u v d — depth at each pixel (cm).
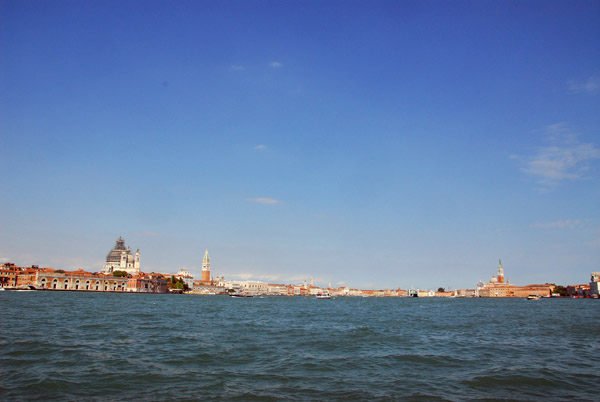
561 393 3022
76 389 2991
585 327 7819
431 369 3806
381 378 3441
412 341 5634
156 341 5234
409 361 4169
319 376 3488
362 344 5284
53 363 3762
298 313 12200
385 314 12156
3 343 4678
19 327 6181
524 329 7431
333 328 7225
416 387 3164
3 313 8694
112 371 3528
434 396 2931
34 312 9300
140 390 3003
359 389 3098
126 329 6412
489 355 4559
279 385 3189
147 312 10731
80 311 10212
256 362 4025
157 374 3456
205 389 3044
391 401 2811
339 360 4172
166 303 18362
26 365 3653
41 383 3098
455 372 3681
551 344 5447
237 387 3111
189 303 19325
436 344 5381
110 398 2809
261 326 7488
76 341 5016
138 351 4475
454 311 14900
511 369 3797
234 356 4312
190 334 5994
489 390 3095
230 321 8519
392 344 5331
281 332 6500
